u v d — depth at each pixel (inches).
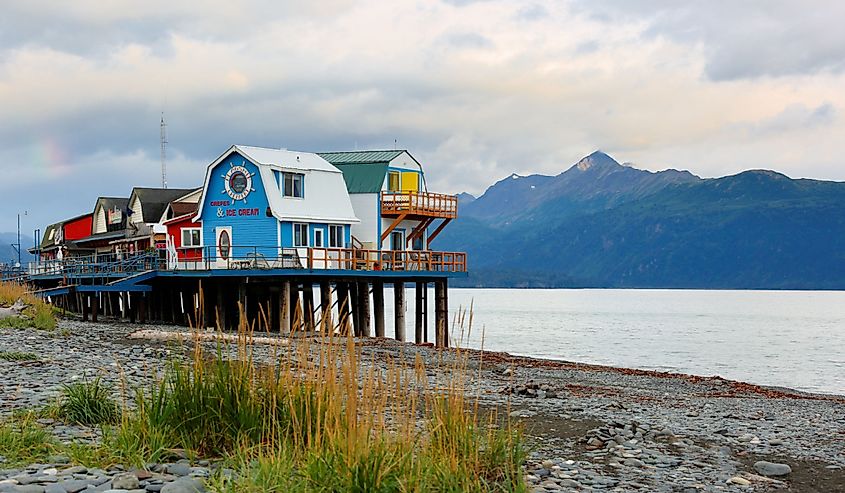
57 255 2844.5
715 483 409.7
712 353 2146.9
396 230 1753.2
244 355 367.9
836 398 1042.7
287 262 1503.4
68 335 1037.8
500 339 2516.0
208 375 366.3
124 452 332.2
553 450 469.1
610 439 503.5
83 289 1560.0
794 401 893.2
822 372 1720.0
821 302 7593.5
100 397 429.7
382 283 1579.7
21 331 1035.9
